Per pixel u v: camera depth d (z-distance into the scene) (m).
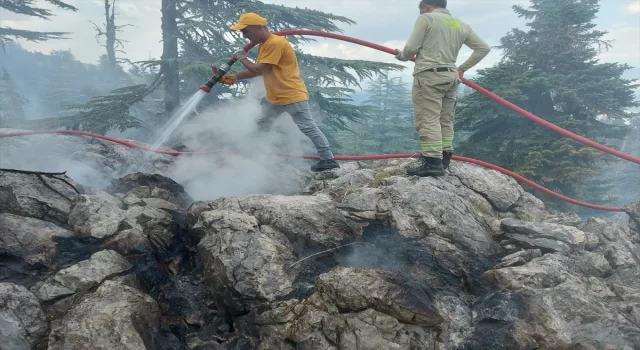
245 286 3.20
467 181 4.77
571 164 16.42
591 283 3.38
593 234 4.08
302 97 4.79
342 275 3.18
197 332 3.30
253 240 3.48
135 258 3.64
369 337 2.86
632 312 3.18
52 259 3.38
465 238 3.98
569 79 18.03
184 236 4.00
